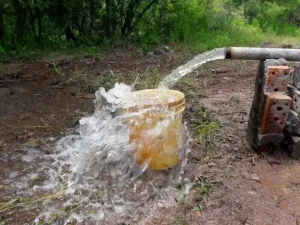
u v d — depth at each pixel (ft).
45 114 12.81
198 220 7.41
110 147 9.29
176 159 9.08
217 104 13.91
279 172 9.12
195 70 18.67
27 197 8.15
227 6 34.35
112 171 9.00
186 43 26.76
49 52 23.31
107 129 9.62
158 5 28.55
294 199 8.09
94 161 9.25
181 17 28.48
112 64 20.62
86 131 10.41
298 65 9.50
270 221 7.37
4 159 9.71
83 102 14.06
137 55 23.31
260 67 9.41
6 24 25.27
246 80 17.63
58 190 8.39
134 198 8.11
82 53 23.30
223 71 19.17
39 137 10.99
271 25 35.99
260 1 38.63
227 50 9.24
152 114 8.45
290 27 36.60
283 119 9.32
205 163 9.50
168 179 8.74
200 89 15.80
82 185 8.56
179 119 8.86
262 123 9.48
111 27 28.07
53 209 7.75
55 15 26.45
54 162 9.57
